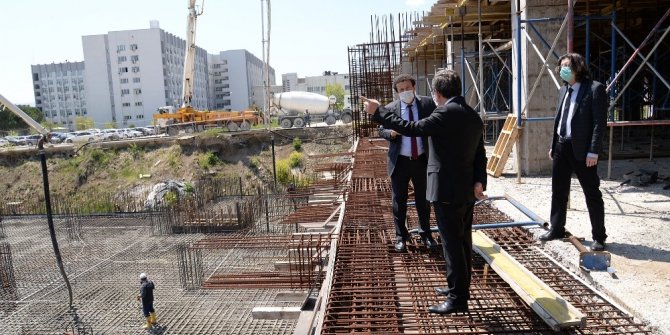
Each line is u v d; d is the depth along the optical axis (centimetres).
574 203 586
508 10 1054
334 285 375
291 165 2483
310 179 2109
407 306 337
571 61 404
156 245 1333
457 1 1051
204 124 3002
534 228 482
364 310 331
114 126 6347
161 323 830
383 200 664
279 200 1725
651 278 346
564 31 811
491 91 1530
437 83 300
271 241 646
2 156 2755
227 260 1124
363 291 359
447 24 1240
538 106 827
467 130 289
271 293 919
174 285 1012
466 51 1457
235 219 1497
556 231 441
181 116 2962
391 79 1652
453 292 304
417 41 1605
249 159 2577
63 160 2711
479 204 606
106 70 7594
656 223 478
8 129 5744
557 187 433
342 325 310
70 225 1611
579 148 399
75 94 9088
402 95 396
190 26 2894
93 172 2611
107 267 1177
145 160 2631
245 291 941
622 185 668
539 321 304
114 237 1473
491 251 408
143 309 823
